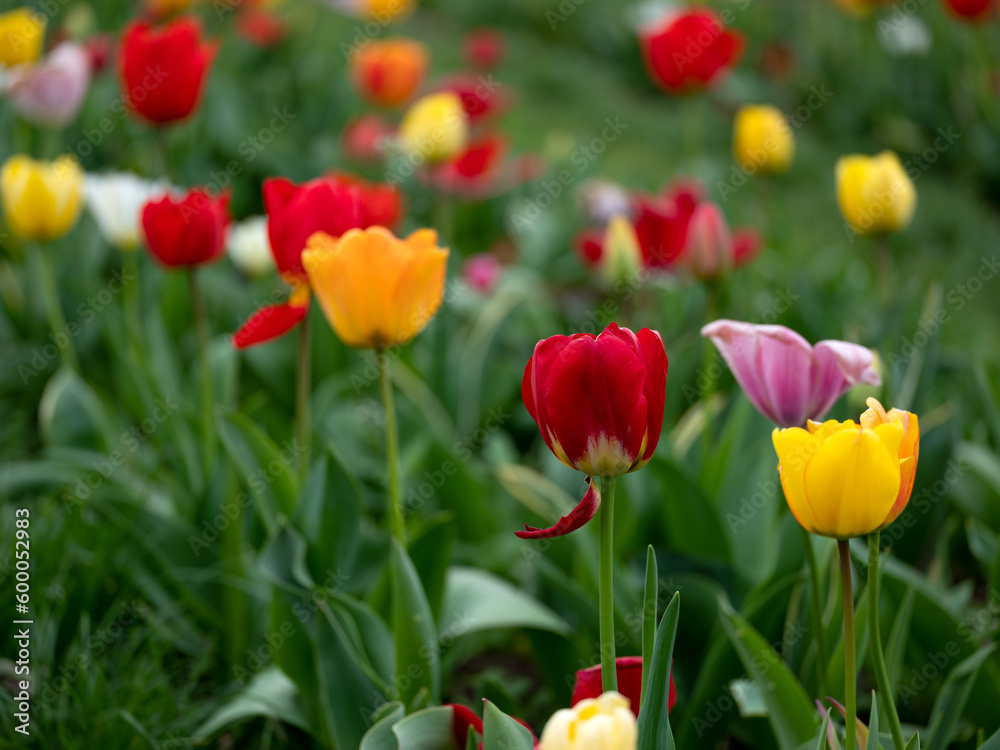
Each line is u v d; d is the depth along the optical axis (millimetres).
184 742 2256
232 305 2994
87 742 2244
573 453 2039
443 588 2287
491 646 2453
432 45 7719
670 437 2494
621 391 2023
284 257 2211
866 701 2316
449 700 2385
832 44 6812
